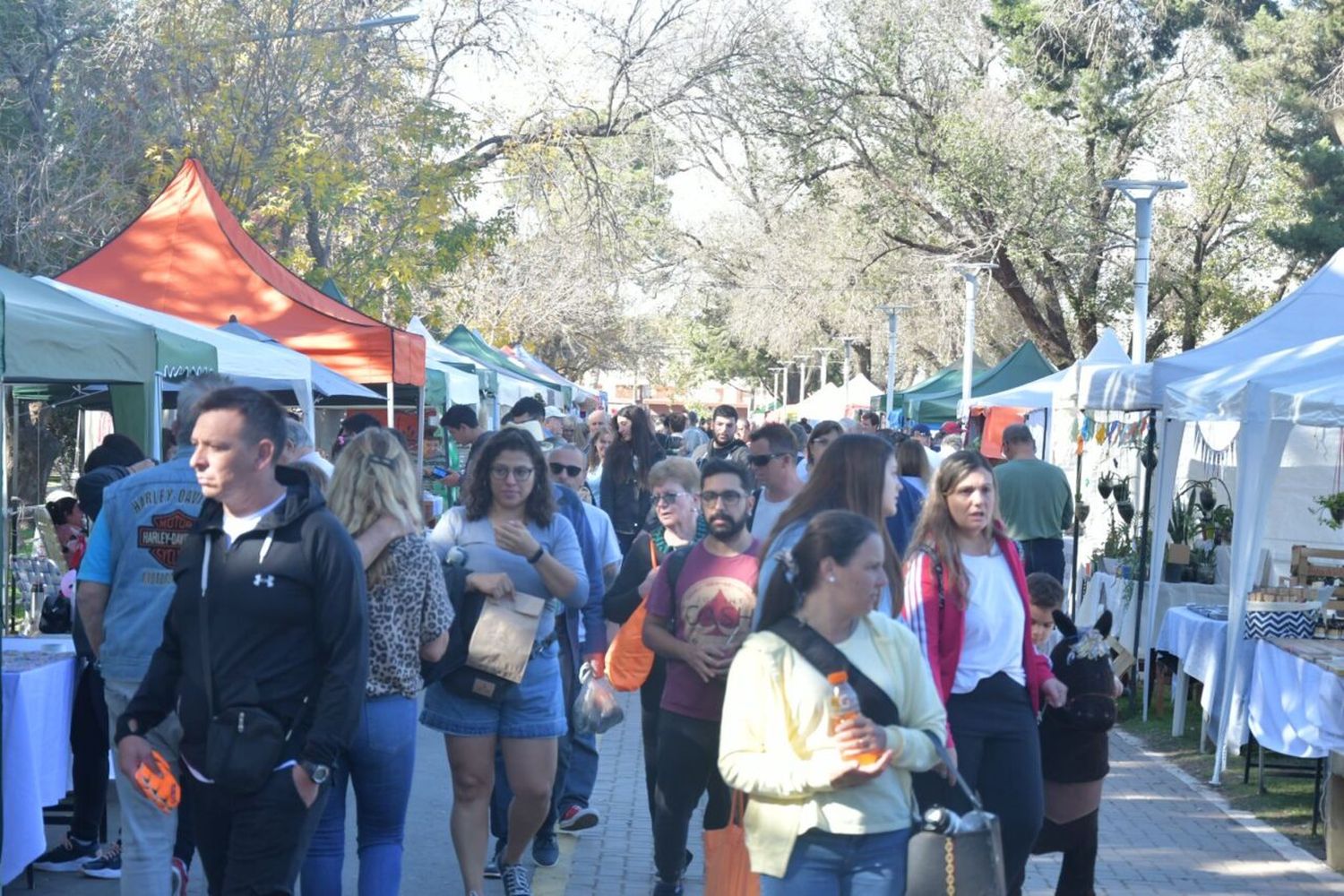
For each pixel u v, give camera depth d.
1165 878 7.07
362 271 24.25
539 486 5.82
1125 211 33.19
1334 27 26.39
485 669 5.54
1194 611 10.66
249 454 4.00
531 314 45.81
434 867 6.70
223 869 4.18
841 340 46.38
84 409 13.06
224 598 3.98
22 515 9.73
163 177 21.75
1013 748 5.01
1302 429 13.62
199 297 12.88
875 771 3.71
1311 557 11.23
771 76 31.02
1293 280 33.38
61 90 21.59
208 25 22.22
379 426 5.11
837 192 35.84
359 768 4.92
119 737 4.18
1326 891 6.91
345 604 4.00
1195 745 10.47
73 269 13.09
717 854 4.94
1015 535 12.02
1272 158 31.50
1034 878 7.10
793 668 3.88
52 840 6.98
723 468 5.57
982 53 33.41
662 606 5.61
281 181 22.91
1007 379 25.89
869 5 32.25
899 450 7.56
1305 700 7.99
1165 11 29.72
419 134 24.67
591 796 8.38
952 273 34.34
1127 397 12.19
